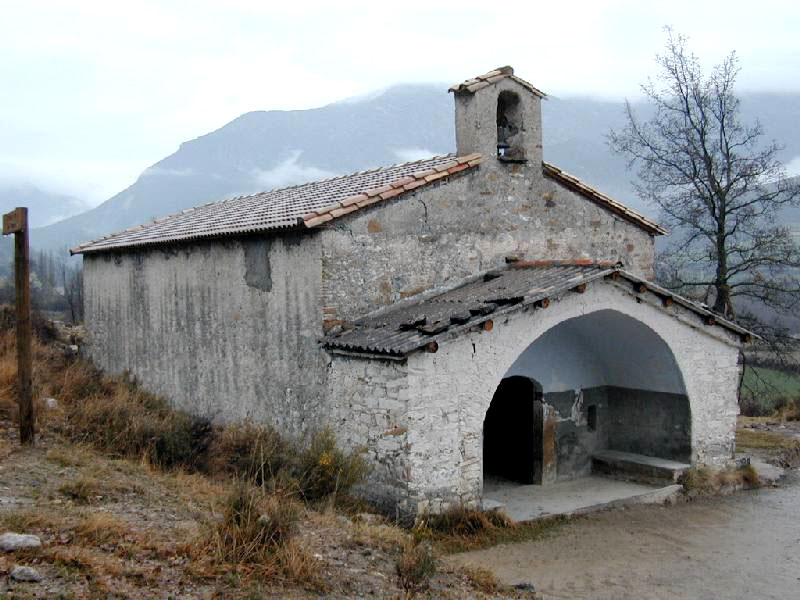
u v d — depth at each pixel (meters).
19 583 5.70
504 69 13.84
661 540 10.78
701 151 22.73
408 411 10.23
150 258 16.53
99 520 7.08
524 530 11.01
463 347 10.73
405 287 12.49
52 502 7.89
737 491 13.52
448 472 10.60
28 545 6.29
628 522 11.62
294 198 15.02
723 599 8.69
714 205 21.98
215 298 14.34
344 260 11.87
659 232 15.82
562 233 14.55
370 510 10.63
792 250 21.47
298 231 12.04
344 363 11.32
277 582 6.61
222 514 8.07
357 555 7.86
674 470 12.98
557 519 11.62
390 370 10.50
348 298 11.90
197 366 14.91
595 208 15.05
